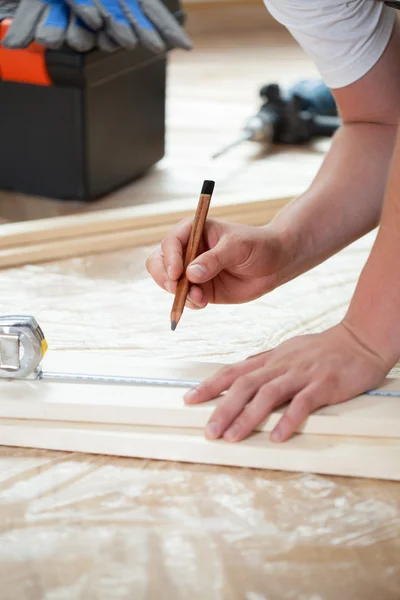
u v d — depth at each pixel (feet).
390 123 4.29
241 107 9.59
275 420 3.54
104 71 6.47
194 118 9.18
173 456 3.61
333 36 3.98
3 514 3.30
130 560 3.08
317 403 3.49
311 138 8.65
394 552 3.15
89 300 5.19
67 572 3.02
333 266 5.73
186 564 3.06
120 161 7.14
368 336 3.61
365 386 3.60
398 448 3.50
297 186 7.32
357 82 4.16
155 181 7.46
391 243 3.41
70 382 3.80
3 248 5.67
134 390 3.73
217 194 7.07
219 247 3.68
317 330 4.85
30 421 3.69
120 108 6.94
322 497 3.43
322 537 3.21
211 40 12.46
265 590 2.95
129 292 5.33
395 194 3.30
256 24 13.32
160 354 4.52
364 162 4.31
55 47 6.11
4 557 3.08
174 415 3.60
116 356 4.05
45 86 6.53
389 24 4.06
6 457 3.66
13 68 6.41
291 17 4.01
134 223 6.09
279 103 8.39
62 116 6.60
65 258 5.82
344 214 4.30
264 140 8.36
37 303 5.11
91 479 3.51
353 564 3.08
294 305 5.16
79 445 3.66
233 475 3.55
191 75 10.77
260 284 4.10
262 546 3.16
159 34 6.86
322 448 3.52
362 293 3.59
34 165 6.92
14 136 6.86
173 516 3.31
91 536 3.20
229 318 4.97
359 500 3.42
